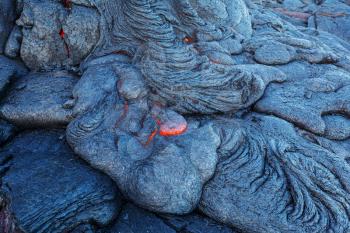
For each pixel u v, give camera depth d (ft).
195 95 13.97
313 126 14.38
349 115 15.40
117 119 13.32
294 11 30.71
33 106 14.32
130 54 15.53
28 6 15.85
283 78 16.37
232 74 14.58
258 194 11.55
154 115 13.50
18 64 16.53
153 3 15.28
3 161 12.88
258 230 11.15
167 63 14.02
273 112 14.76
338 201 11.52
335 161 12.67
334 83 16.48
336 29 26.91
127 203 12.22
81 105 13.87
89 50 16.56
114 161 12.34
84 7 16.08
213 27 17.43
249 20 20.47
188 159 12.10
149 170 11.70
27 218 10.48
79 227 10.87
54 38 16.20
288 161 12.47
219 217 11.69
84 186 11.75
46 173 12.19
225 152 12.73
